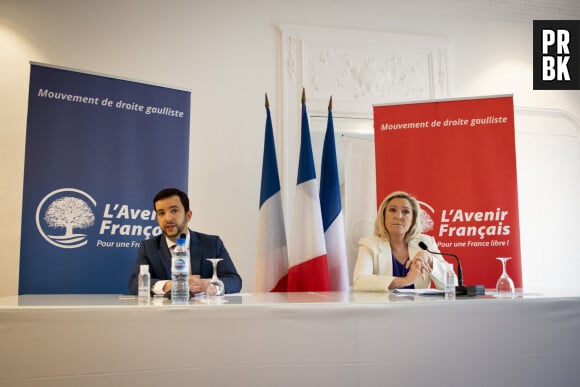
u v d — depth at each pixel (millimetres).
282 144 4160
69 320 1498
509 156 3262
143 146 3088
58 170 2896
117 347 1515
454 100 3344
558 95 4781
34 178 2852
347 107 4316
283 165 4141
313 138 4203
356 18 4430
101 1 3939
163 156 3135
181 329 1554
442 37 4582
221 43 4141
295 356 1614
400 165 3354
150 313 1540
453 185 3293
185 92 3225
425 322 1719
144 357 1526
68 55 3842
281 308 1621
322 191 3621
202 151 4016
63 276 2873
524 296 1976
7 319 1467
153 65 3996
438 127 3342
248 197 4066
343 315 1660
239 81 4145
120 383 1505
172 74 4027
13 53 3744
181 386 1536
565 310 1845
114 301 1781
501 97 3293
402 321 1702
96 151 2980
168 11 4066
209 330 1570
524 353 1787
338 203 3562
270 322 1609
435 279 2793
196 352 1556
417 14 4562
